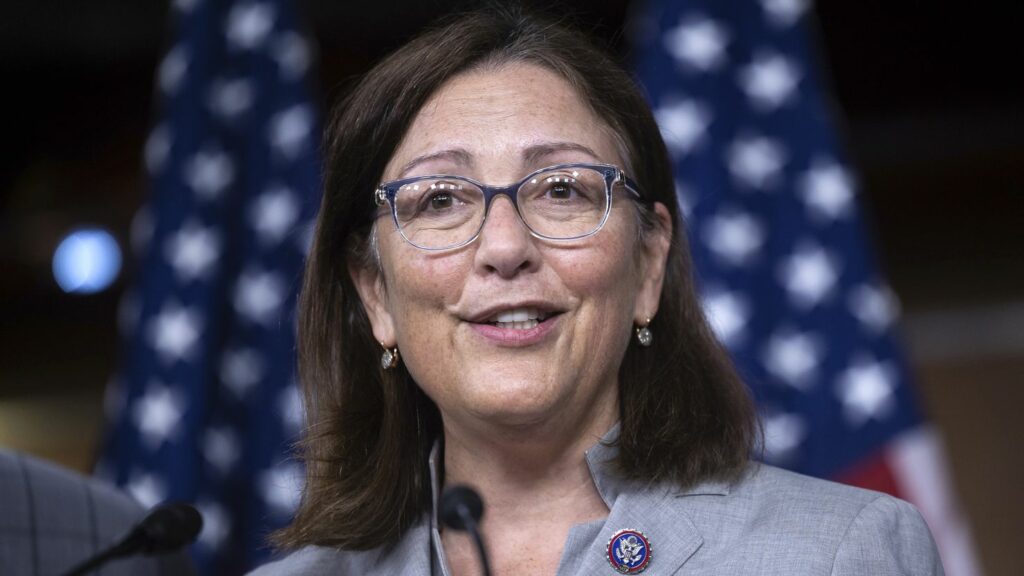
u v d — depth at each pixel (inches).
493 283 91.8
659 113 177.5
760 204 173.6
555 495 97.8
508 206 93.0
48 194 380.5
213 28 193.3
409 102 98.4
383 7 321.1
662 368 101.3
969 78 333.1
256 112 190.5
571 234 93.3
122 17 345.7
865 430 165.5
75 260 380.5
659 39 181.3
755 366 167.0
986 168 337.1
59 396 385.7
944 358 331.9
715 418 99.9
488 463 98.1
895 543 89.7
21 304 386.6
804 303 170.2
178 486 177.6
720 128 175.6
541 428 95.1
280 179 187.5
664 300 103.7
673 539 93.1
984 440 322.0
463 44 99.2
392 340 103.1
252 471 177.8
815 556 88.3
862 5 331.6
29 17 343.0
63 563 126.0
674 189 105.3
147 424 181.5
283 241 184.2
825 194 173.2
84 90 369.1
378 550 102.5
